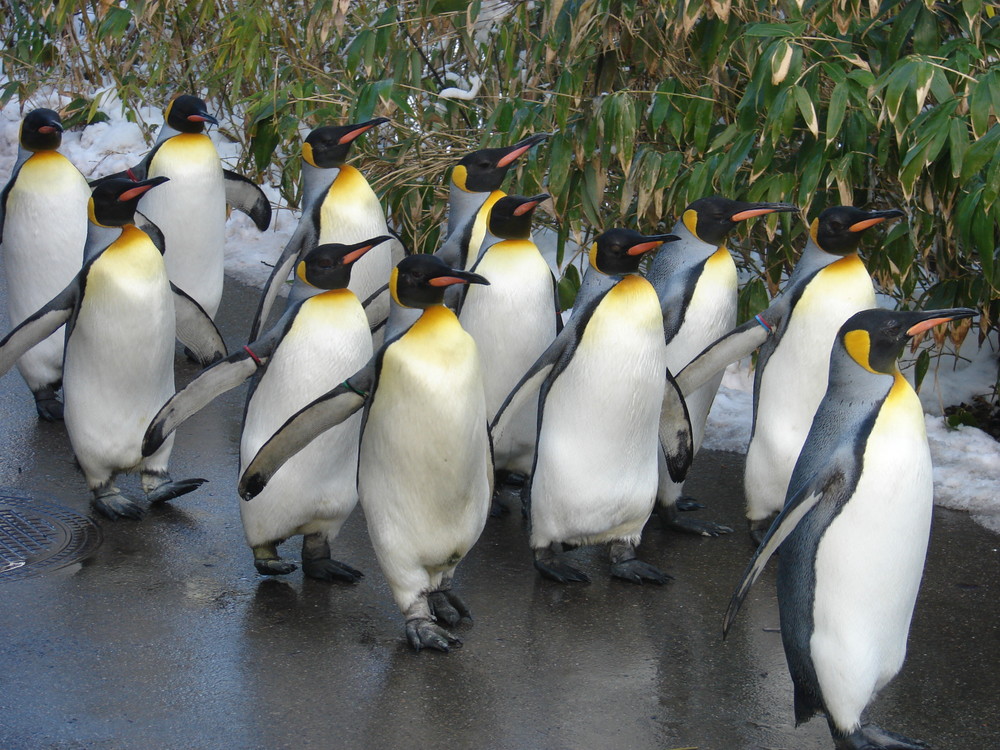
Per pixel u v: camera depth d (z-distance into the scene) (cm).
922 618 511
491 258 586
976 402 746
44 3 1151
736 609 388
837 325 534
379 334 645
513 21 904
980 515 611
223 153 1208
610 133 727
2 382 806
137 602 514
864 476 378
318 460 510
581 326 518
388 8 871
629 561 553
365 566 562
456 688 450
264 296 704
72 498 629
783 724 430
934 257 783
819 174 661
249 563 559
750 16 744
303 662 467
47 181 708
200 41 1180
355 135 725
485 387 600
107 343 571
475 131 909
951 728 428
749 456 576
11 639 479
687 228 591
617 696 447
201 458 687
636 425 522
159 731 416
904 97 623
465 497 469
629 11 729
